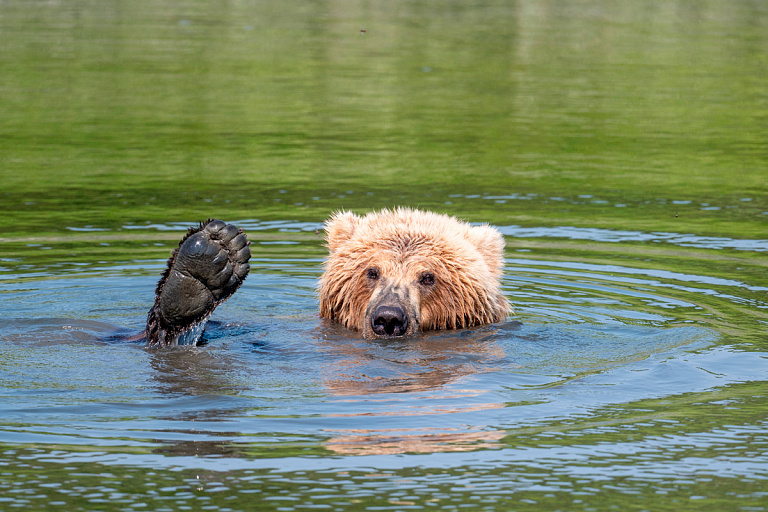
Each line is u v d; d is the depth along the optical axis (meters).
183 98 54.53
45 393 15.00
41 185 35.50
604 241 28.16
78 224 29.77
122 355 17.20
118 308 21.38
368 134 45.75
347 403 14.76
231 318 20.80
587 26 90.25
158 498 11.52
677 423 14.12
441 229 20.80
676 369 16.64
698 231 29.39
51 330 18.83
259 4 110.38
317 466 12.47
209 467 12.41
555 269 24.98
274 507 11.33
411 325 19.30
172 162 39.62
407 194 34.41
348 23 91.25
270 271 25.03
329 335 19.25
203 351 17.58
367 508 11.33
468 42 79.06
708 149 43.53
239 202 33.06
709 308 21.12
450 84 60.22
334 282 20.77
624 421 14.19
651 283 23.50
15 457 12.61
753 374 16.44
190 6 105.75
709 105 54.12
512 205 32.97
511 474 12.30
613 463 12.66
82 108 51.28
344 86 59.00
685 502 11.59
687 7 107.00
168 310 17.62
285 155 41.06
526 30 87.38
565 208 32.59
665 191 35.50
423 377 16.14
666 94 57.19
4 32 77.69
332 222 21.92
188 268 17.41
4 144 42.81
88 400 14.71
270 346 18.14
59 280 23.47
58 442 13.11
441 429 13.77
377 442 13.30
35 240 27.59
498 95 56.72
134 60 66.38
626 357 17.48
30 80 58.41
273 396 15.02
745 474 12.37
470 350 18.00
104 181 36.28
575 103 54.28
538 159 41.06
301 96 55.59
